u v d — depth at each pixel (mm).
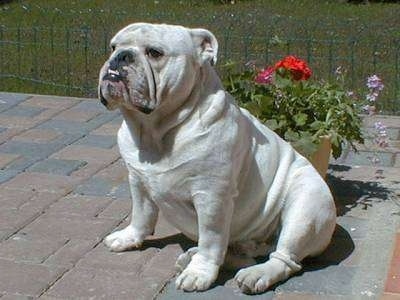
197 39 1742
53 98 3355
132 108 1700
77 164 2582
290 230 1818
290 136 2148
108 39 4547
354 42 4039
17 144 2773
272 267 1791
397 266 1865
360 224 2137
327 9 5926
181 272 1824
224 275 1841
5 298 1742
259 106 2184
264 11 5742
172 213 1826
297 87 2221
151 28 1694
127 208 2227
